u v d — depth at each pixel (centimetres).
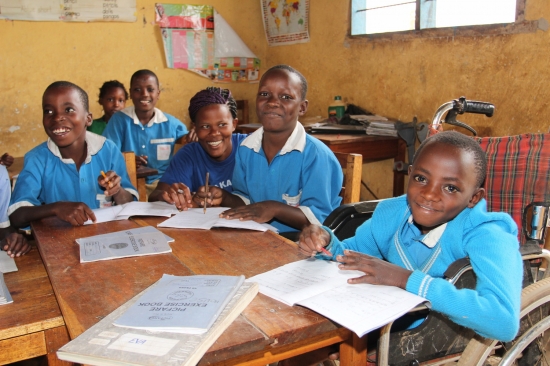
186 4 471
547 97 278
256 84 515
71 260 129
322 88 446
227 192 200
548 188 159
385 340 106
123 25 451
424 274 103
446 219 120
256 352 93
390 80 377
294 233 186
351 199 201
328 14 428
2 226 182
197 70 485
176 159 228
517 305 102
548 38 275
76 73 441
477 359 115
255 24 504
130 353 78
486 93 311
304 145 192
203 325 84
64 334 105
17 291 118
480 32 309
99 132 373
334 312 93
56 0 423
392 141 361
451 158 114
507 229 116
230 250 135
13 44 416
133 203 185
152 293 100
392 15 376
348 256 108
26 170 189
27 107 429
